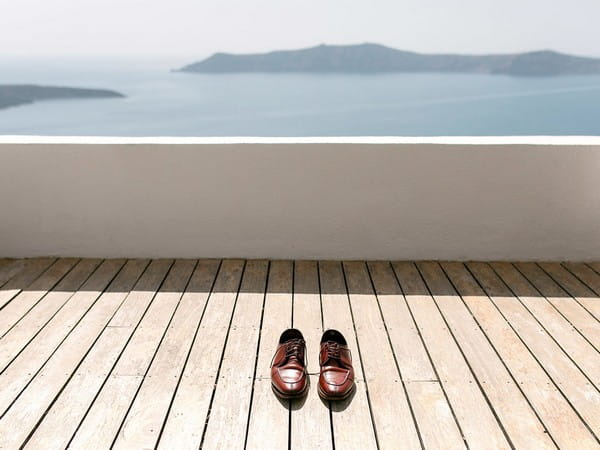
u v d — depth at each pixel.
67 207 2.80
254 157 2.71
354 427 1.60
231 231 2.84
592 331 2.16
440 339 2.10
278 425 1.61
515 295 2.49
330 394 1.69
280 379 1.74
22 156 2.72
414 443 1.53
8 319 2.23
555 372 1.88
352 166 2.72
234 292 2.49
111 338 2.08
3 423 1.60
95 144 2.70
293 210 2.80
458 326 2.20
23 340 2.07
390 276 2.68
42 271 2.71
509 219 2.81
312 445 1.52
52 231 2.85
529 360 1.96
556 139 2.77
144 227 2.83
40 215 2.82
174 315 2.27
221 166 2.73
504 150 2.69
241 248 2.87
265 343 2.06
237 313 2.29
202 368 1.89
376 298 2.45
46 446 1.51
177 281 2.60
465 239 2.84
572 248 2.85
